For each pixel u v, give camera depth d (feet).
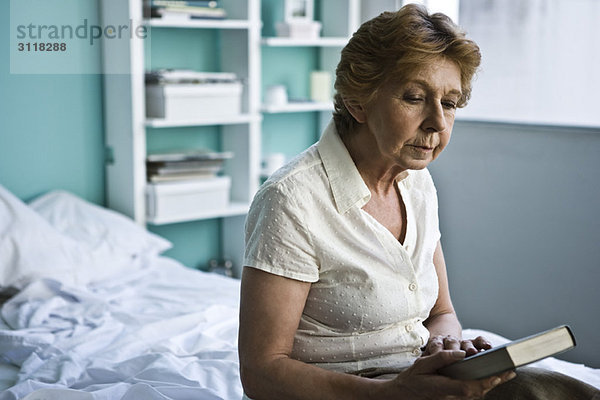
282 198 3.93
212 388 5.45
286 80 12.09
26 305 7.38
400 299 4.14
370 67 3.92
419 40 3.80
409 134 3.92
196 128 11.25
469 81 4.09
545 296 9.69
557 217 9.46
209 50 11.20
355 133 4.21
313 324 4.12
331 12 12.00
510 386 3.64
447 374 3.44
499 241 10.12
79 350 6.41
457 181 10.53
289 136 12.28
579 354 9.41
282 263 3.86
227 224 11.63
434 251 4.81
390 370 4.10
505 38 10.37
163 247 9.66
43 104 9.75
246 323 3.87
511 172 9.88
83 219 9.25
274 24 11.82
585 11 9.59
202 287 8.52
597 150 8.98
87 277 8.30
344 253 4.02
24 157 9.68
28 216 8.35
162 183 10.30
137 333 6.66
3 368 6.36
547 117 10.14
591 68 9.64
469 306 10.59
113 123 10.18
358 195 4.09
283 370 3.73
